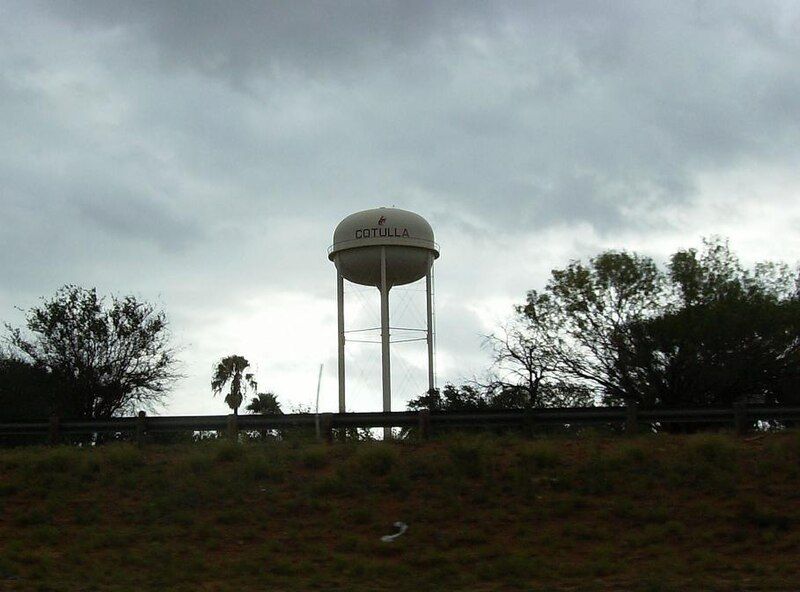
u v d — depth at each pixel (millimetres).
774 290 30312
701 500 16578
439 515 16344
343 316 41250
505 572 13602
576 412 21938
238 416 23250
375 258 40062
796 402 29281
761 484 17094
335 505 17109
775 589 12328
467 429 23094
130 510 17266
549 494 17188
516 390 32031
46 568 14023
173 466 19844
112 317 34812
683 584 12680
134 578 13500
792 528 15219
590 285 31234
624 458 18484
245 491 18000
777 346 28594
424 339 41344
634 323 30109
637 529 15570
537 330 32094
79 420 23656
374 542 15195
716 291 30125
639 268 31125
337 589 12836
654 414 21734
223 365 55281
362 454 19234
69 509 17531
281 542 15414
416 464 18953
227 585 13125
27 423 24094
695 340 28734
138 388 34719
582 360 31203
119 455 20219
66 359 34094
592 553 14539
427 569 14023
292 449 20875
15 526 16750
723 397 29422
